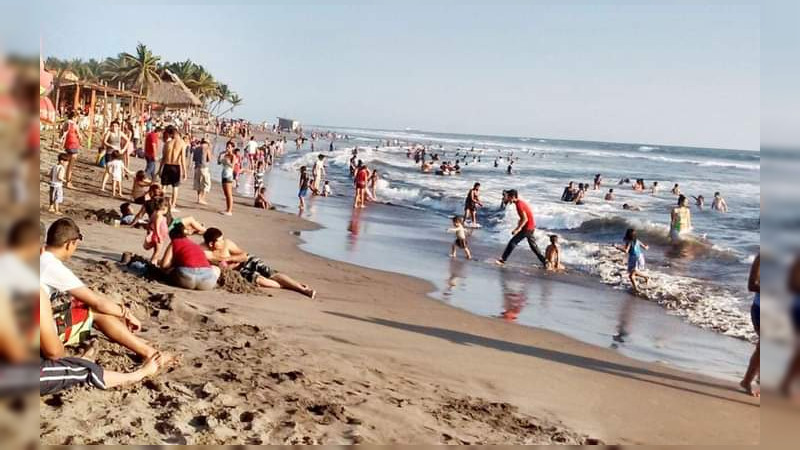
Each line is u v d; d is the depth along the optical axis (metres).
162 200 8.90
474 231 20.14
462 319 9.00
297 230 16.41
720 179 48.31
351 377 5.31
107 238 10.33
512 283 12.44
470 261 14.66
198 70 82.94
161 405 4.00
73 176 17.91
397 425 4.33
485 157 72.81
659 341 8.89
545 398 5.71
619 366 7.36
